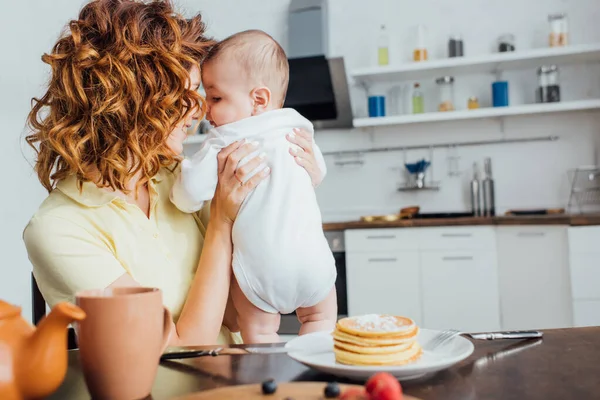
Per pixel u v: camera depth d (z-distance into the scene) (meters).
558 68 3.91
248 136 1.09
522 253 3.26
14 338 0.46
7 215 3.35
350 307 3.51
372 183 4.24
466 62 3.72
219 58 1.22
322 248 1.09
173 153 1.04
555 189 3.96
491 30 4.06
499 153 4.05
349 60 4.28
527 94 3.99
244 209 1.05
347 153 4.27
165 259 1.03
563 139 3.96
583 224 3.09
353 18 4.28
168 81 0.96
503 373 0.60
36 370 0.45
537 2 3.99
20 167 3.49
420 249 3.43
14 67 3.48
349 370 0.57
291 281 1.05
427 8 4.16
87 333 0.51
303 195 1.09
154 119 0.94
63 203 0.98
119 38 0.93
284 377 0.61
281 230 1.04
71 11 4.14
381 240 3.48
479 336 0.75
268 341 1.09
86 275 0.92
